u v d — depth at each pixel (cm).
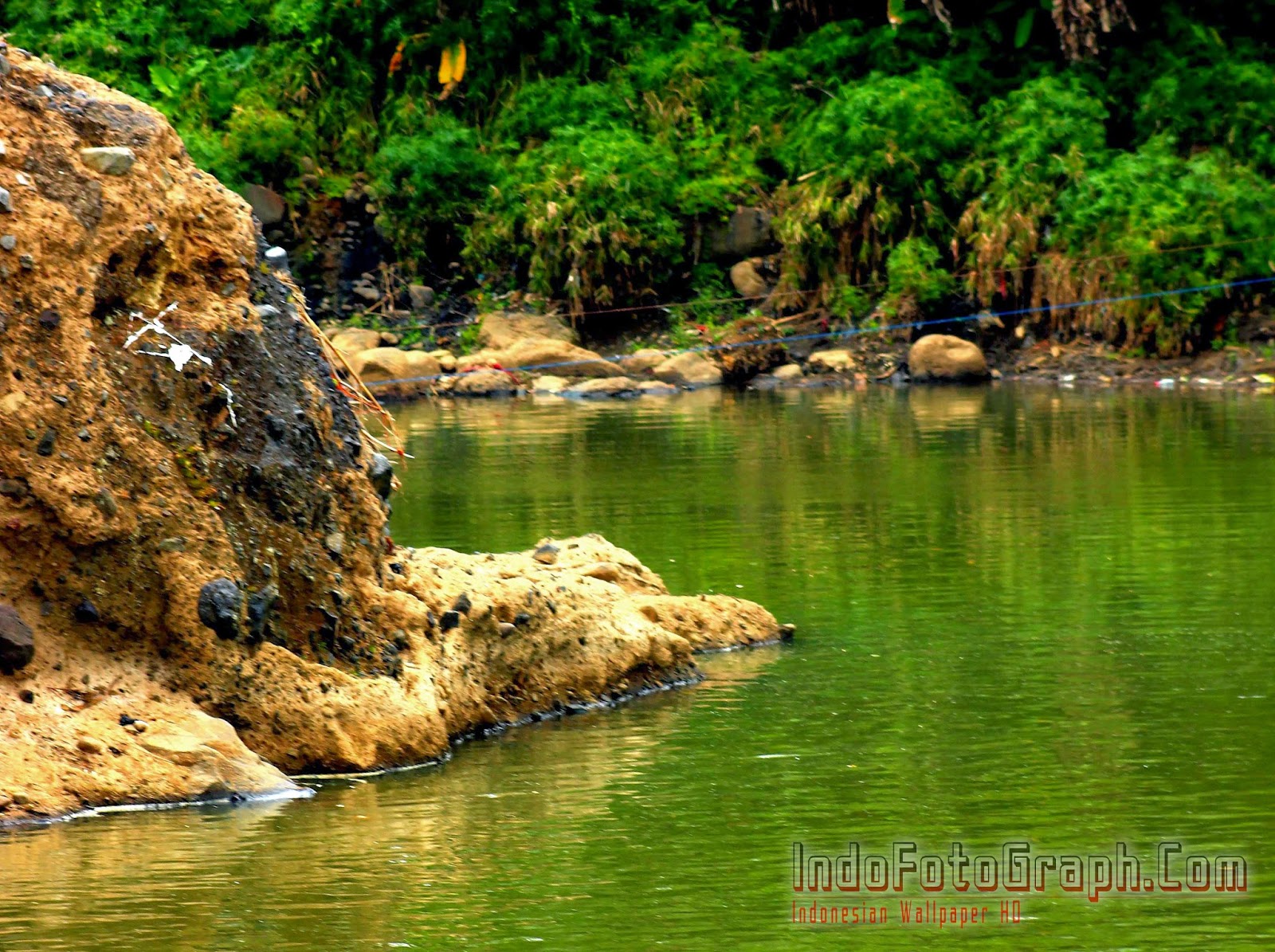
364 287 5078
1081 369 4428
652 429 3584
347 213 5144
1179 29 5094
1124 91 5031
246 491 1405
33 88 1408
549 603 1566
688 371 4572
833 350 4688
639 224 4903
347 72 5384
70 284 1366
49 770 1255
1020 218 4616
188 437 1386
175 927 1021
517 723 1516
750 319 4794
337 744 1360
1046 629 1764
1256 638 1698
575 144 5050
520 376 4594
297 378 1459
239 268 1461
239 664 1359
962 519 2388
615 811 1243
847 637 1759
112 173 1402
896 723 1454
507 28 5369
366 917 1037
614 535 2294
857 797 1261
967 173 4800
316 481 1441
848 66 5297
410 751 1386
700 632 1733
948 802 1242
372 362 4450
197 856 1152
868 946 988
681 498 2612
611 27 5450
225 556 1369
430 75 5347
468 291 5106
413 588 1505
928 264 4722
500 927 1020
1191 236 4459
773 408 3972
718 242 5019
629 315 4944
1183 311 4369
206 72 5338
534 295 4981
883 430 3453
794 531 2322
